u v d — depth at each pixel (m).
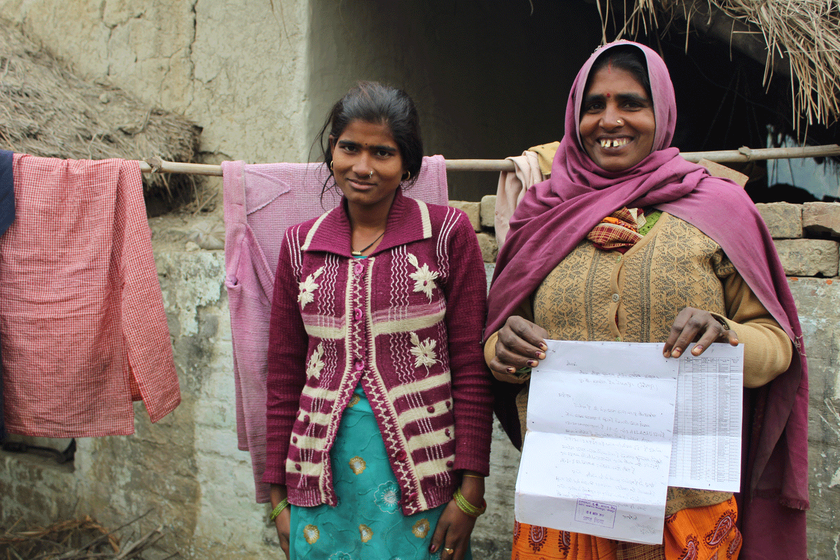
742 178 1.98
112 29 3.87
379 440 1.50
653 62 1.47
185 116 3.69
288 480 1.58
